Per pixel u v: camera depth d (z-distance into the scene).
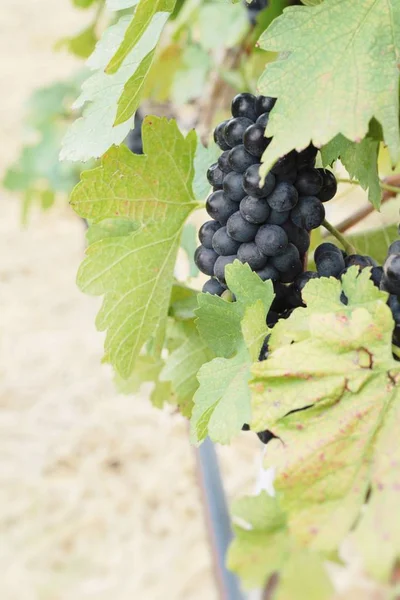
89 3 1.25
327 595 0.52
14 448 2.83
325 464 0.54
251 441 2.65
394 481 0.52
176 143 0.69
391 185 0.75
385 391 0.55
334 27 0.58
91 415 2.94
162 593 2.26
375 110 0.57
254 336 0.60
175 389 0.76
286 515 0.54
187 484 2.62
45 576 2.35
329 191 0.64
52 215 4.20
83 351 3.29
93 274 0.69
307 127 0.57
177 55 1.21
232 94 1.23
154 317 0.72
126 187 0.68
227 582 0.94
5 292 3.68
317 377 0.55
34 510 2.58
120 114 0.61
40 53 5.54
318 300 0.59
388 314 0.56
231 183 0.63
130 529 2.49
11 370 3.19
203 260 0.66
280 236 0.62
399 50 0.57
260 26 0.88
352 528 0.53
